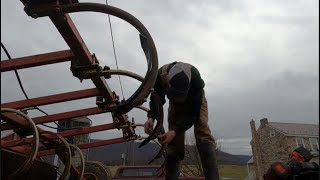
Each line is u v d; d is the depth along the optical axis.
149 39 1.95
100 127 4.89
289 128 33.97
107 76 3.17
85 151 7.83
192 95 2.29
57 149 4.39
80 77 3.13
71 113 4.29
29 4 2.05
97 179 5.86
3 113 3.10
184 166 18.09
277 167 3.11
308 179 2.98
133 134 5.32
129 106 1.97
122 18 2.03
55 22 2.22
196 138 2.44
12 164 3.26
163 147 2.42
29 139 3.84
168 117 2.49
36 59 2.84
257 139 37.28
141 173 8.18
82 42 2.70
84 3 2.05
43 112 4.34
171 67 2.42
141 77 3.15
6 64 2.82
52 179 4.60
